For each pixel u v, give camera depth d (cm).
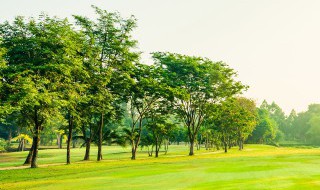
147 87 5459
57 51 3688
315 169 2486
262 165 2942
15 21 3744
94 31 4856
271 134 16112
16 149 10688
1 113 3225
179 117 6594
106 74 4594
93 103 4797
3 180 2756
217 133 9069
